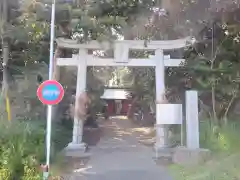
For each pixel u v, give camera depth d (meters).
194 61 10.49
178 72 11.53
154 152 10.18
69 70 12.16
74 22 9.59
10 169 5.94
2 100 9.49
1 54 10.41
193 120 8.80
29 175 6.11
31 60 10.73
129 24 10.35
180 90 11.46
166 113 9.42
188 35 10.87
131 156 9.71
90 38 10.38
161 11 10.52
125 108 33.81
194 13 10.28
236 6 9.59
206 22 10.44
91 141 12.91
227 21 10.14
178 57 11.65
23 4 9.64
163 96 10.64
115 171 7.72
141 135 15.02
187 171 7.34
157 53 10.97
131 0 9.84
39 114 10.15
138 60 10.95
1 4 9.65
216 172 6.90
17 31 9.78
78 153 10.02
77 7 9.61
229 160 7.35
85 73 10.89
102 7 9.67
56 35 10.09
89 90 14.04
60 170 7.62
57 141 10.09
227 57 10.41
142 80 18.08
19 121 8.70
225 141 8.47
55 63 10.74
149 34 10.95
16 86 10.41
